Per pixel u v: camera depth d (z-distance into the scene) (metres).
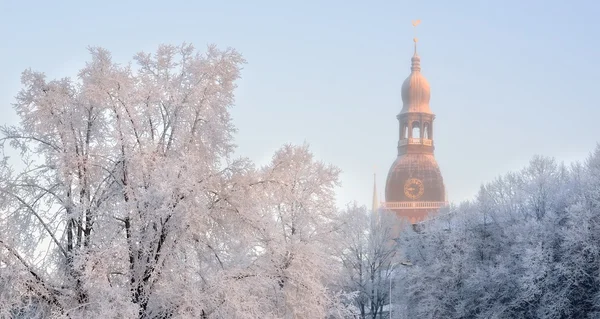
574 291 45.44
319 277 22.81
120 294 17.20
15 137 19.42
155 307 18.52
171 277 18.64
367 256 71.19
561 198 52.72
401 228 84.31
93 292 17.91
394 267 69.88
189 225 18.48
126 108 19.30
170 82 20.50
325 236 26.03
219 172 20.33
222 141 20.86
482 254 56.50
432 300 53.91
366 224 70.75
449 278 54.00
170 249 18.50
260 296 20.84
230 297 18.34
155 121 20.38
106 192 19.47
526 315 48.00
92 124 20.00
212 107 20.36
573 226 44.78
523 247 48.09
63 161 18.75
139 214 18.45
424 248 63.62
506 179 59.53
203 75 20.42
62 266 18.81
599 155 53.38
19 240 18.42
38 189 19.47
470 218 58.25
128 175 19.25
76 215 18.05
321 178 25.11
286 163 21.59
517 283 48.03
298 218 25.03
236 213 20.16
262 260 21.03
